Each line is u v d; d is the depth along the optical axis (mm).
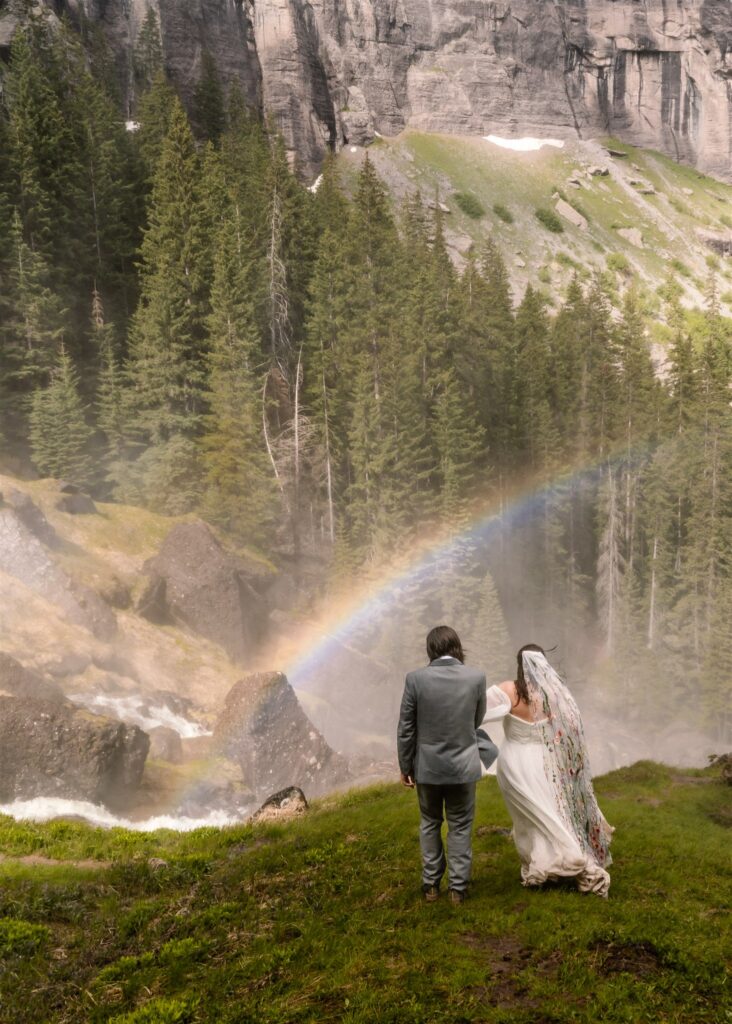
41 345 63000
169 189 70188
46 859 10453
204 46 169000
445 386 73125
